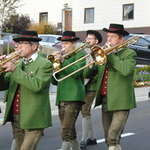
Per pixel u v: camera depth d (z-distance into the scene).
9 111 4.79
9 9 27.97
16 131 4.89
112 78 5.54
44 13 33.16
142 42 19.83
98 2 30.56
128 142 7.47
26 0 33.72
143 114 10.25
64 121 5.83
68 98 5.80
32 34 4.75
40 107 4.65
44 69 4.64
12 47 17.28
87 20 31.27
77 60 5.54
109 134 5.35
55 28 30.20
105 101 5.66
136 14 29.09
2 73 4.77
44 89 4.73
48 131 8.45
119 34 5.55
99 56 5.24
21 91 4.70
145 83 15.80
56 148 7.04
